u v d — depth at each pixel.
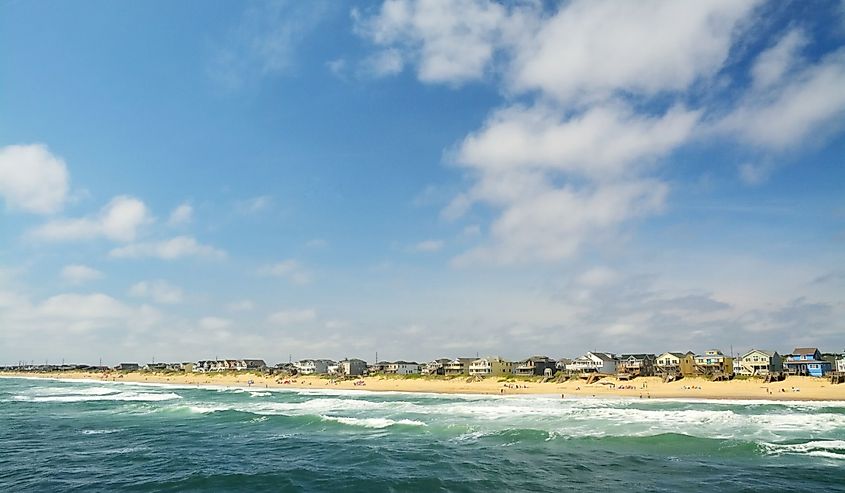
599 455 30.84
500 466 28.36
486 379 119.69
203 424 47.62
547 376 117.12
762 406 61.59
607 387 94.62
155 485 25.41
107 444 37.00
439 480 25.59
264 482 25.72
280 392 106.06
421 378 133.00
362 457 31.25
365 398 84.31
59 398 84.25
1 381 186.38
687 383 93.56
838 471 26.14
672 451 31.62
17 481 26.36
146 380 176.00
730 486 23.80
